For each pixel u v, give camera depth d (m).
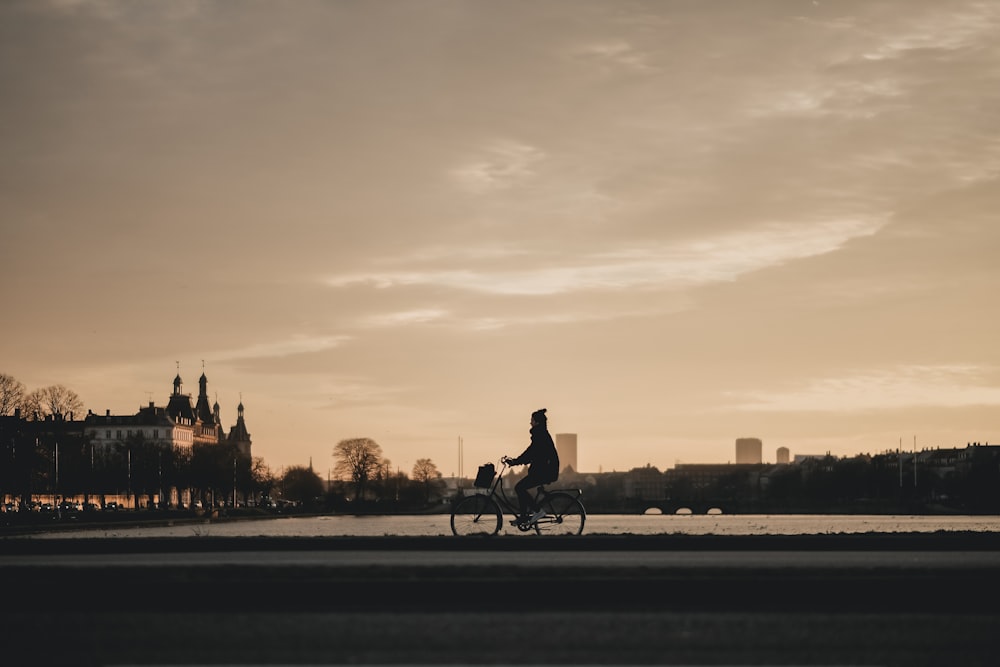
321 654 19.48
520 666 18.39
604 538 40.78
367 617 23.78
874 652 19.70
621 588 25.67
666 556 38.00
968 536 42.97
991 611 25.31
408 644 20.41
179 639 21.02
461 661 18.80
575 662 18.72
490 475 42.44
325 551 41.69
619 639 20.91
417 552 40.16
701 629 22.08
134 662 18.83
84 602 25.47
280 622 23.08
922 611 24.94
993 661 18.94
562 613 24.39
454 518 42.69
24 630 22.16
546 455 41.88
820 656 19.31
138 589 25.45
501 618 23.59
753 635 21.36
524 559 36.34
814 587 25.72
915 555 39.03
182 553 42.50
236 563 34.81
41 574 27.84
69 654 19.58
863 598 25.66
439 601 25.64
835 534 43.09
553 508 42.12
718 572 27.59
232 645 20.38
